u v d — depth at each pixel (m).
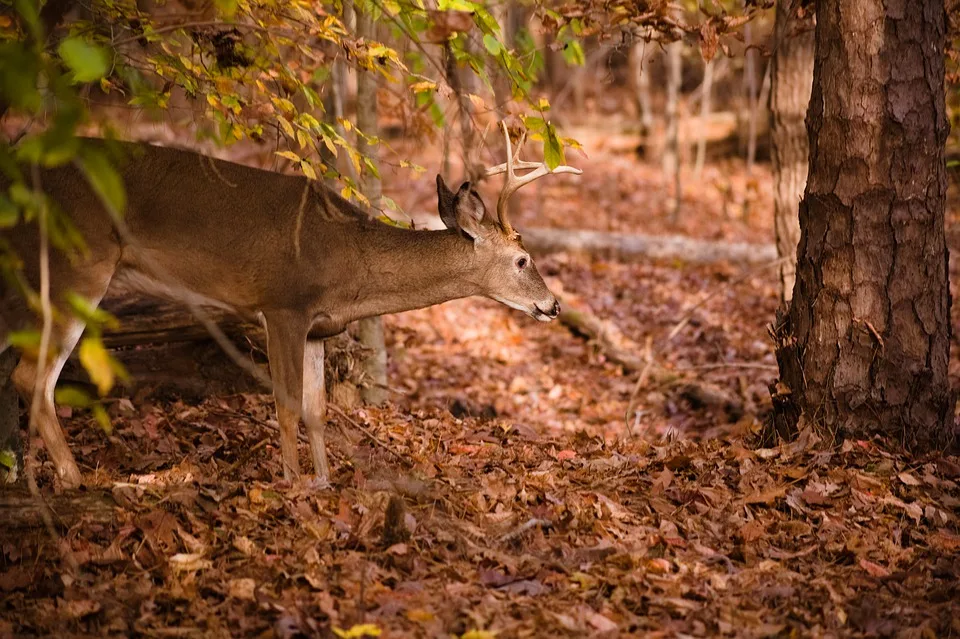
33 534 8.40
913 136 11.22
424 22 10.92
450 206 11.62
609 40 13.38
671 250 26.03
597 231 29.25
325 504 9.31
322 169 10.73
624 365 19.75
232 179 10.38
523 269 11.48
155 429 11.65
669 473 10.56
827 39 11.35
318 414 11.24
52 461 10.20
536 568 8.39
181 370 13.05
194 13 9.57
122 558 8.23
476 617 7.45
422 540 8.68
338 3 10.73
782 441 11.58
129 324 12.25
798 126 16.64
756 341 20.59
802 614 7.92
